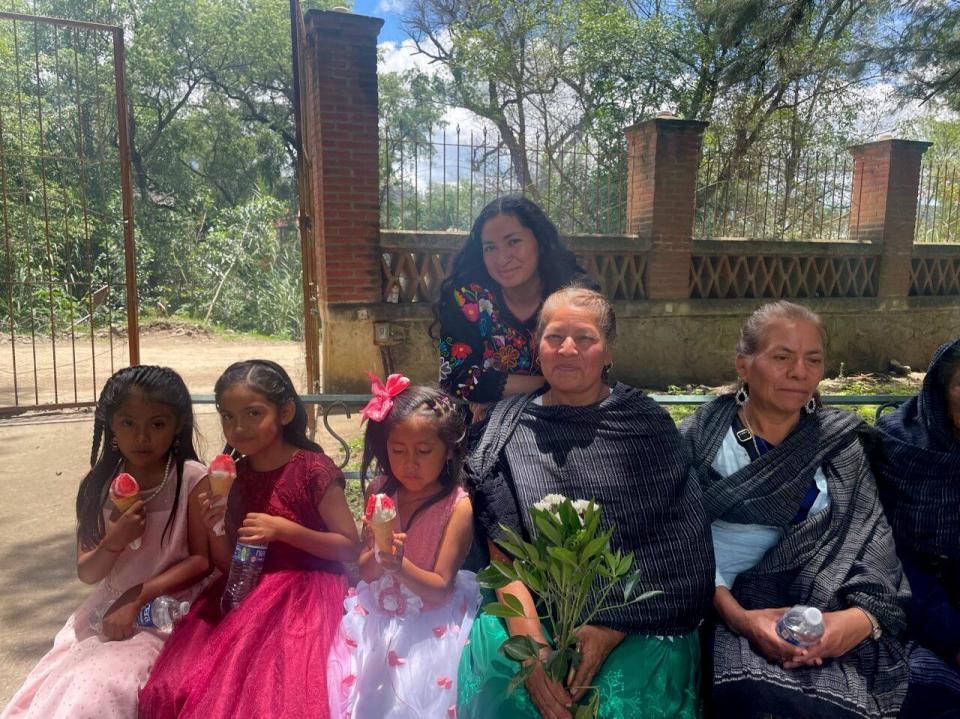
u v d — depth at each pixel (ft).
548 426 7.19
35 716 6.12
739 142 41.29
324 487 7.39
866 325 31.45
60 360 33.04
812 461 7.05
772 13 36.96
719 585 7.04
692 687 6.59
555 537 5.56
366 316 22.82
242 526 7.16
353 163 22.20
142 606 6.94
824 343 7.11
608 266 27.04
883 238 30.86
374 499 6.16
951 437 7.41
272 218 53.11
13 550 12.62
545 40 49.06
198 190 79.71
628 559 5.70
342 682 6.32
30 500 15.12
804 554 6.91
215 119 83.30
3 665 9.11
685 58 44.09
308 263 19.57
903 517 7.59
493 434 7.39
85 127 55.11
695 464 7.45
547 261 8.93
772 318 7.13
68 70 57.26
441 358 9.39
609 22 42.86
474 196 26.07
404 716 6.15
